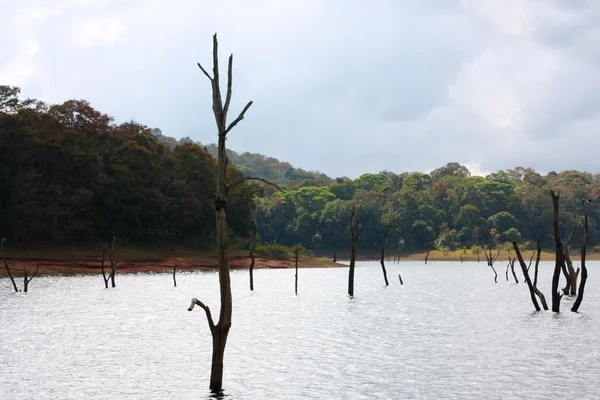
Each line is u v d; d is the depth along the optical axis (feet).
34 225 297.53
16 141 296.30
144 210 339.98
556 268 137.90
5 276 250.78
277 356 89.35
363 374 78.33
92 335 107.34
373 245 584.40
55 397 67.97
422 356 89.40
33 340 102.17
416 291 207.00
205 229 378.53
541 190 602.85
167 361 85.87
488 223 573.74
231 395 68.64
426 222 574.15
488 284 243.19
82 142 329.11
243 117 63.10
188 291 194.90
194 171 379.76
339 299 176.55
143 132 405.39
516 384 73.51
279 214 605.31
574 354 90.43
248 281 255.29
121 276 272.51
